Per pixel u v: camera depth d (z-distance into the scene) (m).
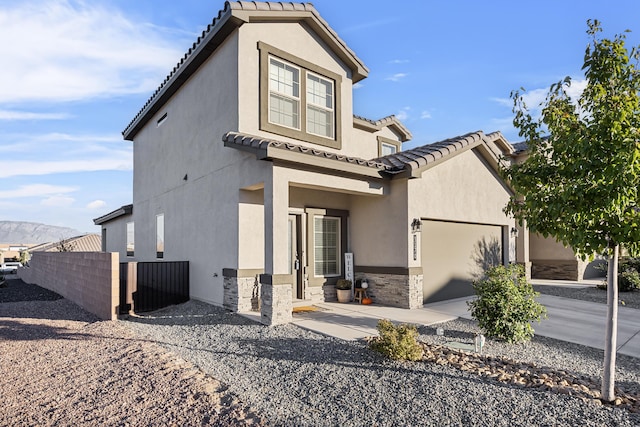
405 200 12.23
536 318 8.84
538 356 7.65
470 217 14.40
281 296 9.77
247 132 11.35
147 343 8.48
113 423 4.92
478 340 7.50
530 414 4.86
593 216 5.03
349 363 6.78
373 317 10.66
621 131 4.89
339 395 5.51
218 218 12.30
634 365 7.38
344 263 13.83
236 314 10.92
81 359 7.58
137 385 6.11
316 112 13.27
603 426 4.57
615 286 5.45
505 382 5.86
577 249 5.39
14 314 12.56
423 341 8.29
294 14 12.30
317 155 10.27
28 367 7.19
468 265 14.67
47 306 14.23
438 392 5.50
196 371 6.64
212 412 5.10
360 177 11.82
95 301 12.57
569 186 5.17
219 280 12.08
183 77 14.41
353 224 14.02
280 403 5.32
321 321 10.05
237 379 6.23
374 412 5.00
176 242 15.06
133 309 12.12
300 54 12.79
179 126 15.23
